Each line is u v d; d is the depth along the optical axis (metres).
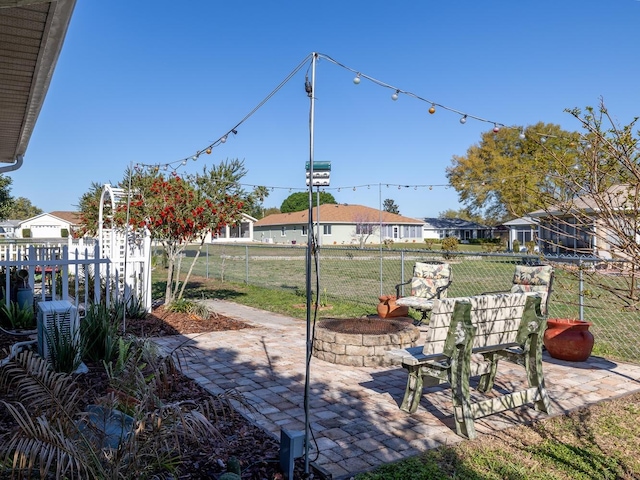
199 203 9.61
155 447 2.69
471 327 3.95
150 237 9.34
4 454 2.47
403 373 5.77
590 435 3.98
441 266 8.70
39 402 2.90
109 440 2.95
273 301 11.77
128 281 9.05
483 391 5.08
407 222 54.47
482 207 45.06
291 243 51.16
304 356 6.50
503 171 36.41
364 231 50.53
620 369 5.95
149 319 8.63
